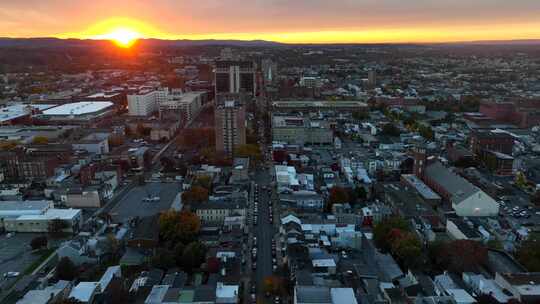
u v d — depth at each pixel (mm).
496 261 185250
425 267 184750
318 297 148500
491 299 153125
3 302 155125
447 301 149500
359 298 154625
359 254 199375
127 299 157500
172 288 159625
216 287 161875
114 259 198750
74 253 195000
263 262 196125
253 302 166625
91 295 158875
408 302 152250
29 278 173125
